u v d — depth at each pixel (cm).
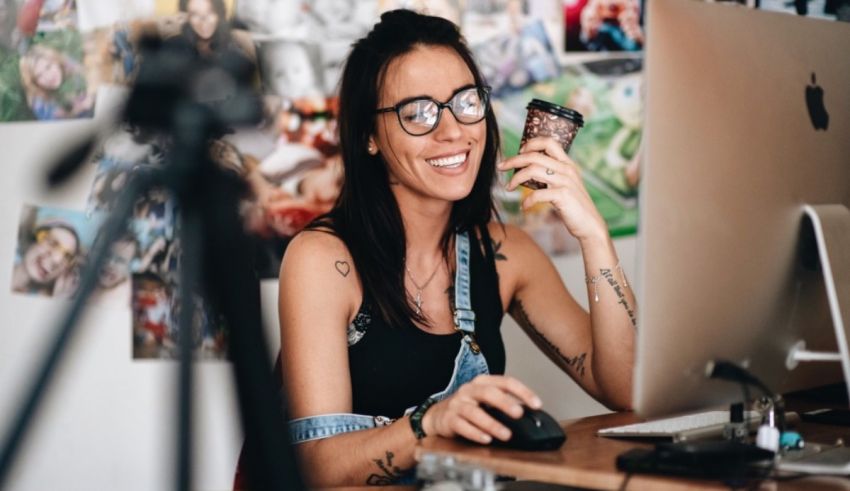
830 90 143
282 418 84
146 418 255
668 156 121
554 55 287
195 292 82
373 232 187
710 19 126
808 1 275
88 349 248
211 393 237
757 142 131
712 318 128
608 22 292
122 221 80
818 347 146
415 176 184
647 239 120
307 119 261
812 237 139
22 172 248
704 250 125
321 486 157
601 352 188
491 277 201
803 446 139
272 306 258
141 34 82
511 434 135
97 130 80
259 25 255
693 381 128
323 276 181
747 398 133
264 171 256
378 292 184
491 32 279
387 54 187
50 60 248
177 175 81
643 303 121
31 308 249
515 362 297
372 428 160
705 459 120
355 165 190
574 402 304
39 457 245
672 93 121
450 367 187
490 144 197
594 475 122
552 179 179
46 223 246
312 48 261
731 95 127
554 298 208
